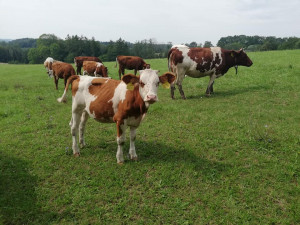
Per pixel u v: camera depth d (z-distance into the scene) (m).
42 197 4.29
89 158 5.57
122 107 4.75
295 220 3.63
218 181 4.58
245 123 7.05
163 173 4.81
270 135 6.15
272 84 11.91
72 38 83.81
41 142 6.48
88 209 4.01
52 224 3.73
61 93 12.55
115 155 5.65
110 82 5.11
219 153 5.52
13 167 5.27
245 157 5.36
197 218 3.77
